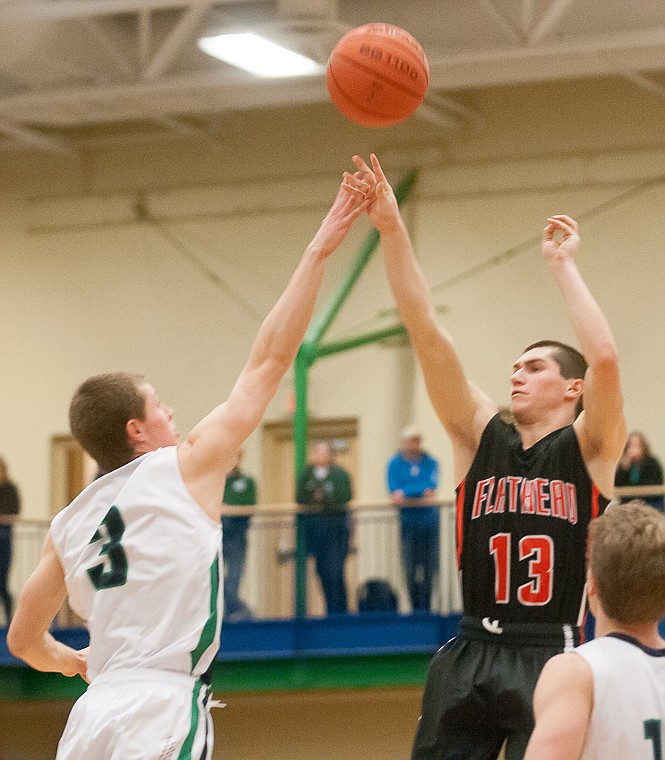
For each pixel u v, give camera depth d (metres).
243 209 24.53
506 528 5.82
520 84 23.23
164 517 5.06
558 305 22.50
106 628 5.02
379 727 21.28
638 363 21.95
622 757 4.16
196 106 22.66
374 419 23.09
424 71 7.01
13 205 25.84
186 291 24.61
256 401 5.25
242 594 19.84
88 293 25.12
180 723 4.84
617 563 4.28
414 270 6.21
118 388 5.35
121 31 21.81
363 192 5.90
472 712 5.69
